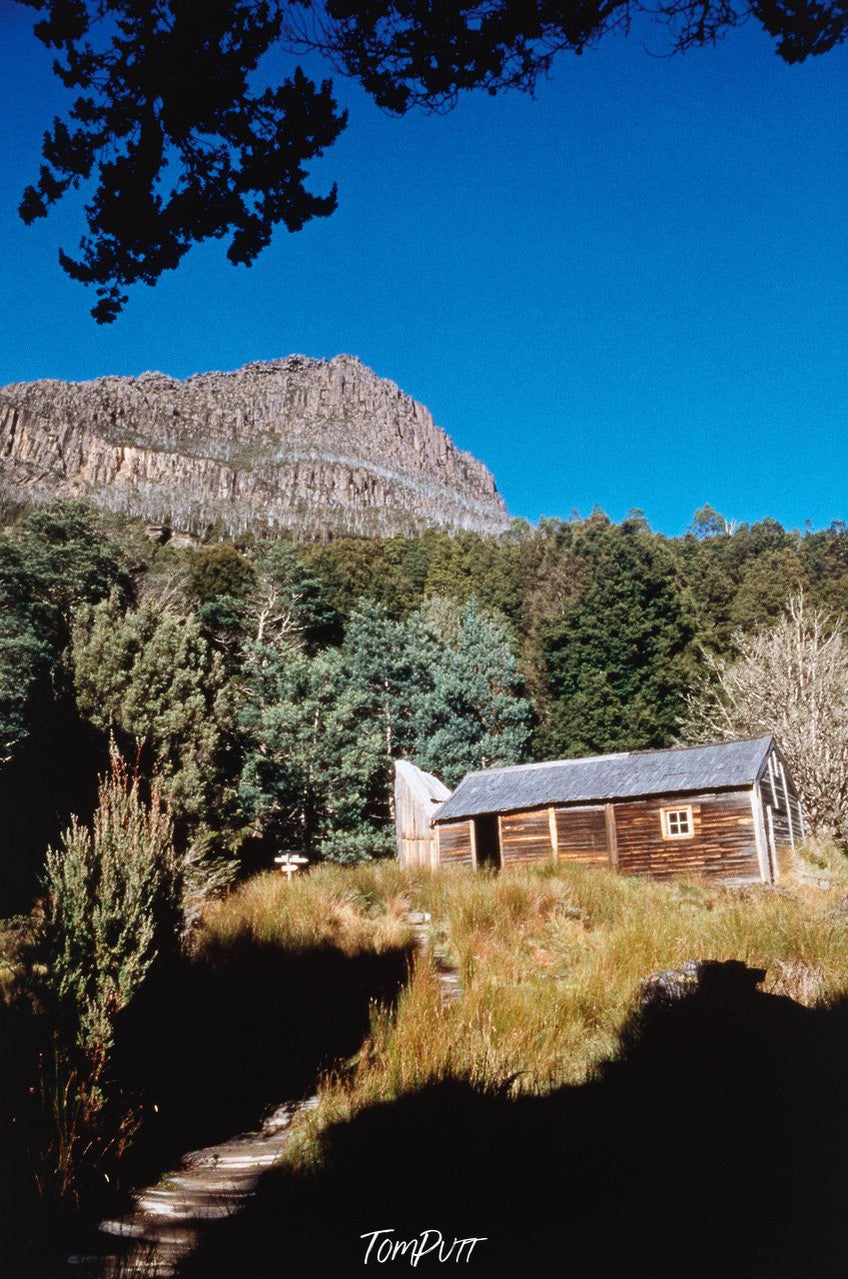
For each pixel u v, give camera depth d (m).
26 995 5.94
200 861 17.34
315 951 10.76
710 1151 4.54
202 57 3.88
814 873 21.94
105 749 16.72
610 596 44.66
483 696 40.41
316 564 60.72
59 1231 4.38
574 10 3.80
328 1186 4.59
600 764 25.45
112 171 4.18
